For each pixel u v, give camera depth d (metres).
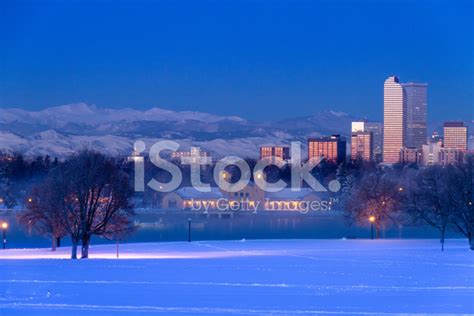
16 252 89.25
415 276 50.97
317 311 36.19
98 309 36.25
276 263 62.72
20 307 36.72
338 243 103.19
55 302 38.09
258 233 146.12
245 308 36.84
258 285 45.06
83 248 80.56
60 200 84.25
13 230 136.50
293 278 49.19
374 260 67.25
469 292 42.47
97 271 52.91
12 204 185.38
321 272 53.53
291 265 60.16
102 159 90.19
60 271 52.62
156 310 36.12
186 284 45.25
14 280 46.69
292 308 36.91
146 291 41.97
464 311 36.44
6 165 198.75
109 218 84.88
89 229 81.12
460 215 96.19
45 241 119.75
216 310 36.28
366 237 131.12
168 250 90.12
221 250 88.19
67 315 34.88
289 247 93.12
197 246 97.81
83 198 81.81
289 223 173.00
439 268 57.53
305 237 136.12
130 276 49.62
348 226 146.12
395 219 131.38
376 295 41.12
